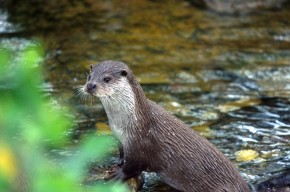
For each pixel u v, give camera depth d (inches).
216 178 419.2
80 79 675.4
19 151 151.5
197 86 666.2
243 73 703.7
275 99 629.6
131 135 418.3
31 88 145.6
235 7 916.0
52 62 719.7
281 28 850.1
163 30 837.2
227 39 812.6
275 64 728.3
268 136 537.6
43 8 888.3
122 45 784.3
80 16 870.4
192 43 796.6
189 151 422.3
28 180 221.9
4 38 773.9
